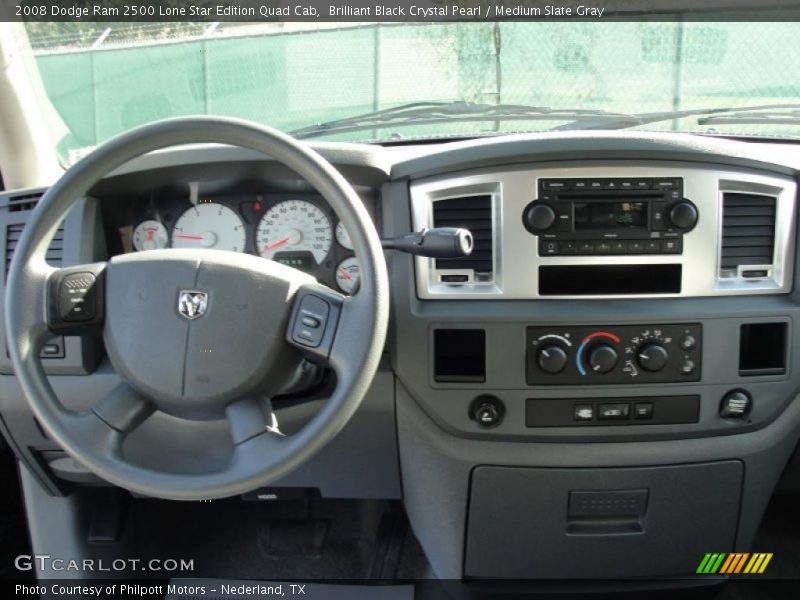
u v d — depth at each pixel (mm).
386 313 1124
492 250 1455
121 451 1178
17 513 1953
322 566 1951
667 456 1482
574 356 1422
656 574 1590
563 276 1452
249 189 1578
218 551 2027
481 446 1492
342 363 1121
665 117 1821
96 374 1547
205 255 1194
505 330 1422
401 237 1376
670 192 1433
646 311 1418
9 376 1587
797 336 1454
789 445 1546
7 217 1562
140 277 1192
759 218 1471
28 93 1791
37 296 1180
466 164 1437
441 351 1454
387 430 1563
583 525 1555
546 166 1427
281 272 1186
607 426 1452
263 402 1191
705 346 1432
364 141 1865
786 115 1770
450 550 1594
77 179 1165
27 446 1680
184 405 1183
